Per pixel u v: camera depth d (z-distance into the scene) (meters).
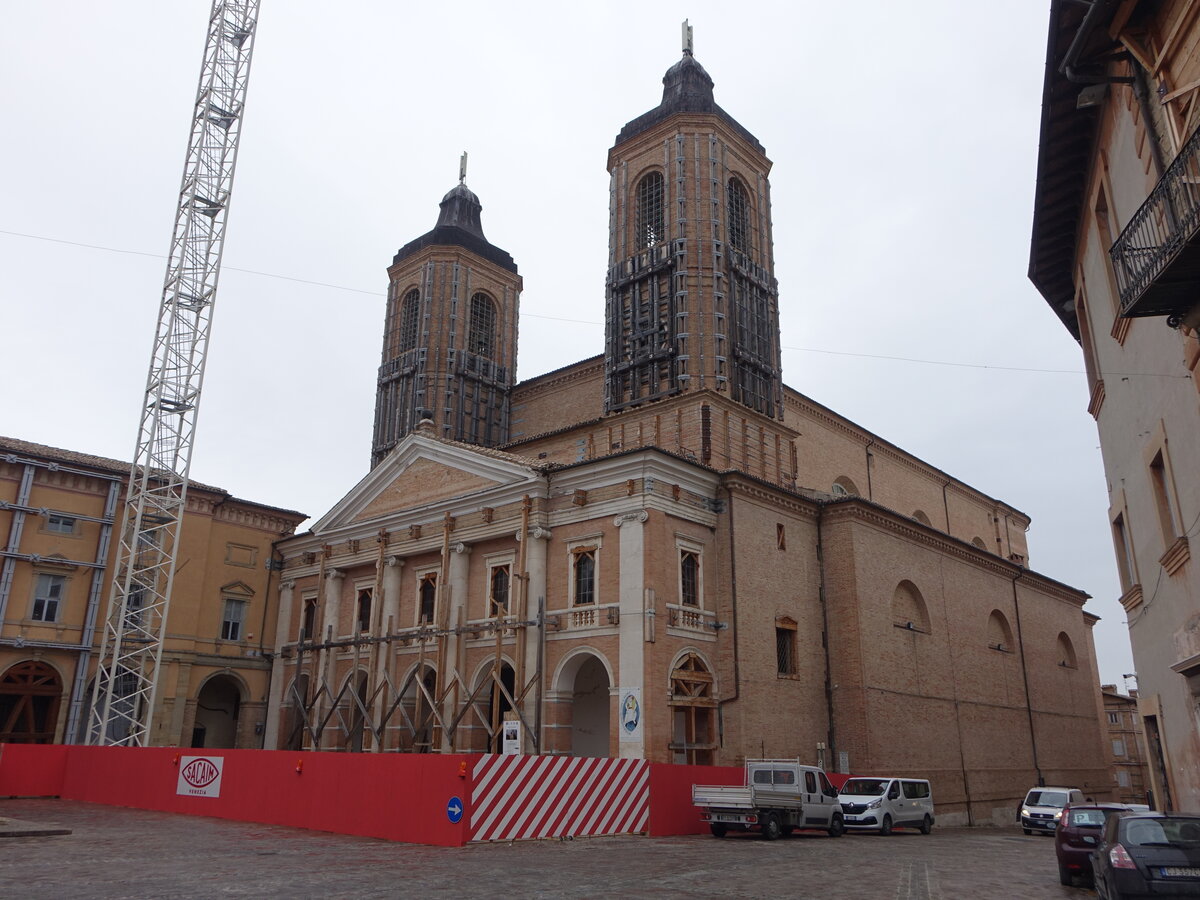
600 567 34.59
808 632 38.19
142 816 28.58
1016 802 45.72
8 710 41.47
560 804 24.14
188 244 50.84
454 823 21.73
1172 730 18.08
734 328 46.38
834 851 23.75
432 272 62.28
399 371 61.31
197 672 45.81
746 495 37.16
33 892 14.42
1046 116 17.95
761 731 34.44
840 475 56.12
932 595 44.00
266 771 27.27
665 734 31.81
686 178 48.19
